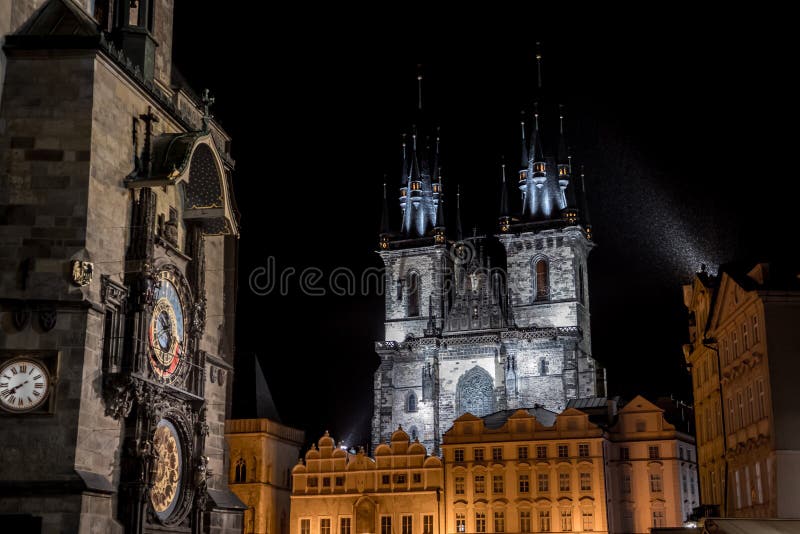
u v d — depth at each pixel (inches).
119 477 1594.5
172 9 2087.8
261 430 4439.0
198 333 1882.4
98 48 1583.4
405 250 6112.2
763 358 2349.9
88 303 1510.8
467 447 4360.2
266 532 4384.8
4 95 1573.6
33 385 1482.5
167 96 1904.5
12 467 1459.2
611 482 4227.4
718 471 2908.5
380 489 4421.8
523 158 6166.3
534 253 5836.6
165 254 1791.3
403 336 5999.0
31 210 1537.9
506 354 5506.9
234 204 2191.2
